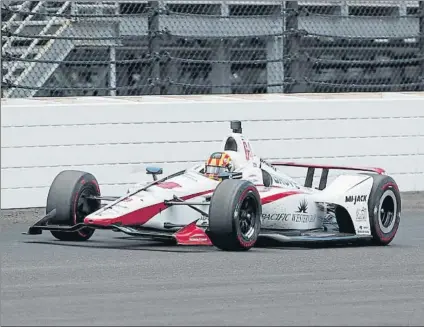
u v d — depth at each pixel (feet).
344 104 165.37
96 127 152.56
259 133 160.97
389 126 168.14
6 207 147.74
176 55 179.01
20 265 100.01
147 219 111.34
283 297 83.87
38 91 173.99
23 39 169.89
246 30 180.34
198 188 115.75
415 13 190.39
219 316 75.31
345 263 104.99
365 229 122.01
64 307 78.02
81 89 159.53
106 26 170.91
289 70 175.52
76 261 102.94
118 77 171.73
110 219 108.37
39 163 149.38
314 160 164.14
